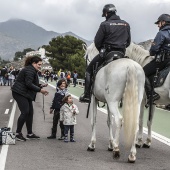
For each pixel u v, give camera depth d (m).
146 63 8.91
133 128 7.27
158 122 15.40
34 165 7.52
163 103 8.65
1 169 7.16
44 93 10.30
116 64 7.68
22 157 8.26
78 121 15.04
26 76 10.20
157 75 8.41
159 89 8.31
